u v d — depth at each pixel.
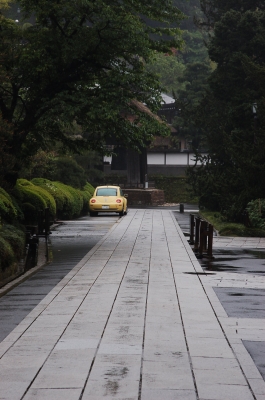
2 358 9.43
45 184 46.00
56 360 9.28
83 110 29.16
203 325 11.86
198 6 125.44
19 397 7.65
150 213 57.97
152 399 7.58
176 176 87.50
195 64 92.88
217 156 49.06
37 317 12.54
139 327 11.58
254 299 15.10
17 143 30.22
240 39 46.56
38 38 28.75
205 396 7.71
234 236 34.69
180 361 9.26
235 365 9.09
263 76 38.78
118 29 28.30
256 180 37.97
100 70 30.52
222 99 47.09
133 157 82.75
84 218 50.59
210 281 17.84
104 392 7.82
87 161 73.12
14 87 30.33
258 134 37.44
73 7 28.02
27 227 33.00
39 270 20.97
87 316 12.62
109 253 25.00
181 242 29.64
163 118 30.61
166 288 16.36
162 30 30.22
